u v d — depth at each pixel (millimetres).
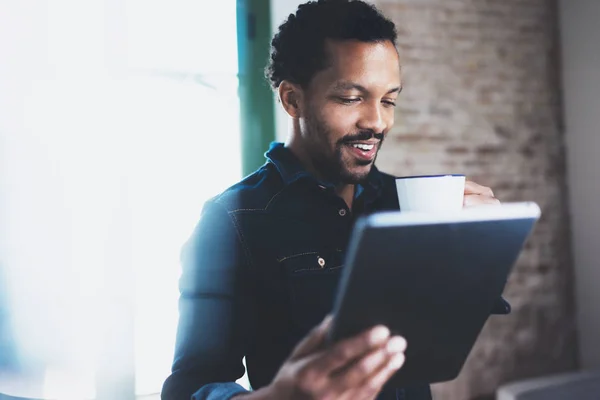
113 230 2580
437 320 776
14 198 2480
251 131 2779
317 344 715
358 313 713
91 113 2549
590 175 3459
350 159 1106
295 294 1126
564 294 3545
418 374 823
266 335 1133
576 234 3547
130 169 2602
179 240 2689
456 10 3311
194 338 1025
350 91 1067
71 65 2514
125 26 2566
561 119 3570
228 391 887
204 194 2734
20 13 2445
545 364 3479
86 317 2568
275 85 1250
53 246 2521
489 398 3326
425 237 695
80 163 2539
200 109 2719
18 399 2326
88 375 2555
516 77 3457
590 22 3400
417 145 3227
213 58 2732
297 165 1189
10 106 2453
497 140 3406
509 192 3434
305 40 1109
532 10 3502
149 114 2637
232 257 1095
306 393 673
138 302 2643
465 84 3332
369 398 704
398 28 3172
